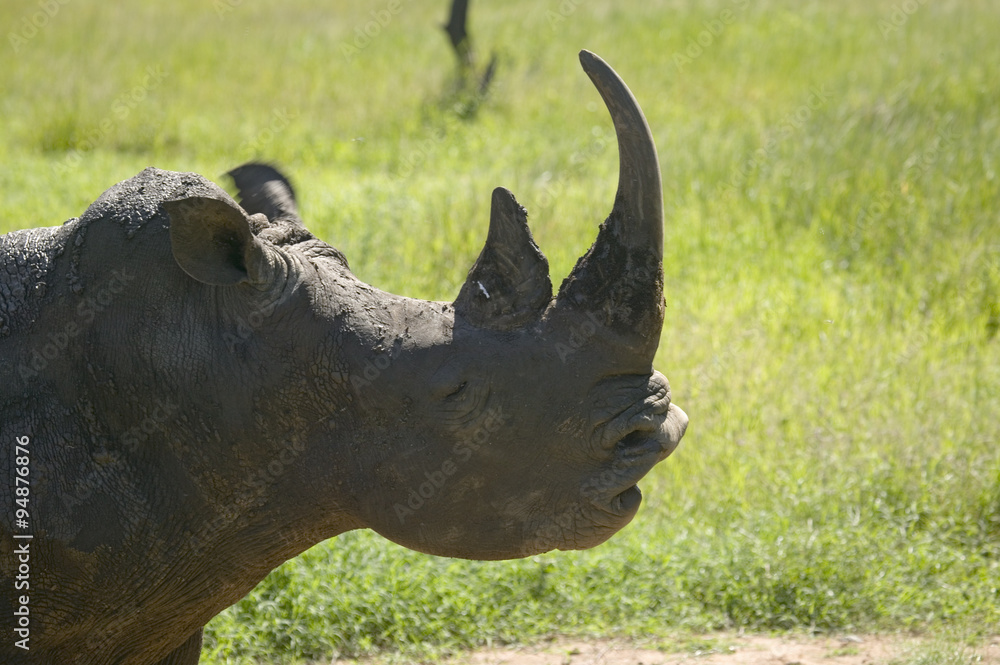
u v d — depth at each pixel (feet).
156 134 156.76
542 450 33.71
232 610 58.23
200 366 34.99
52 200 116.37
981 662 54.13
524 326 33.83
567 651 57.77
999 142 123.34
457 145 149.59
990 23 191.21
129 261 35.12
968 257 101.45
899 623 59.67
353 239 104.37
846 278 102.78
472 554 35.19
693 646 57.72
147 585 36.35
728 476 72.13
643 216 32.55
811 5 218.79
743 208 117.39
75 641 36.63
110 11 245.86
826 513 66.54
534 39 211.00
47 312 35.35
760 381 80.74
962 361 84.07
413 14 242.99
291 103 174.60
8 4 250.78
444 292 96.48
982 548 65.77
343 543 62.80
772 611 60.59
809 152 125.49
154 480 35.58
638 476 33.78
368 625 58.90
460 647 58.75
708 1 228.43
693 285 100.32
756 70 181.47
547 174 127.03
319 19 240.73
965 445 71.82
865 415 76.59
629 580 62.28
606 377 33.47
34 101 173.47
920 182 115.44
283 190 39.29
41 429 34.68
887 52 175.42
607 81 32.42
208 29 228.84
